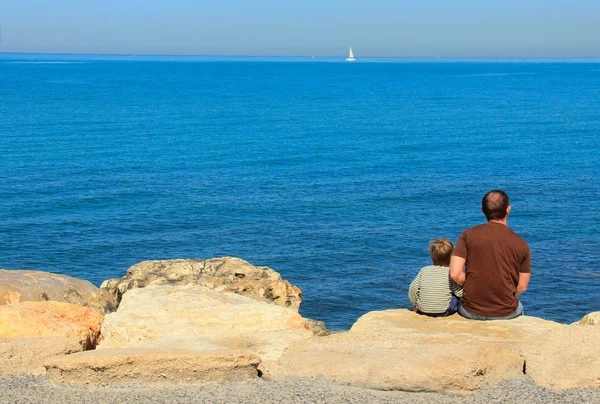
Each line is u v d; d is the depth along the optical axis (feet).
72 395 18.92
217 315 27.20
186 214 114.93
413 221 111.96
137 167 162.61
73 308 26.66
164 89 465.88
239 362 20.26
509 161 176.24
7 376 20.76
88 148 190.70
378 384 19.08
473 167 166.81
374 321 26.35
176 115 293.84
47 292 32.81
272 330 26.66
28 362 21.42
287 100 387.75
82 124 250.57
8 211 112.78
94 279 81.46
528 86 539.29
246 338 25.20
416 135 233.14
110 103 341.00
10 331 24.02
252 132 240.32
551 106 350.23
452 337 23.04
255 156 184.14
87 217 110.83
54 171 152.35
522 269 26.21
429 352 20.39
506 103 370.53
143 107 325.83
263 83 574.56
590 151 194.08
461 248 26.68
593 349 20.27
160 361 19.92
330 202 125.70
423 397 18.54
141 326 26.18
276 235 102.32
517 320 26.00
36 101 338.75
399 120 283.38
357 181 147.64
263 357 23.22
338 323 68.90
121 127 245.24
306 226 107.76
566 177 152.66
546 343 21.12
